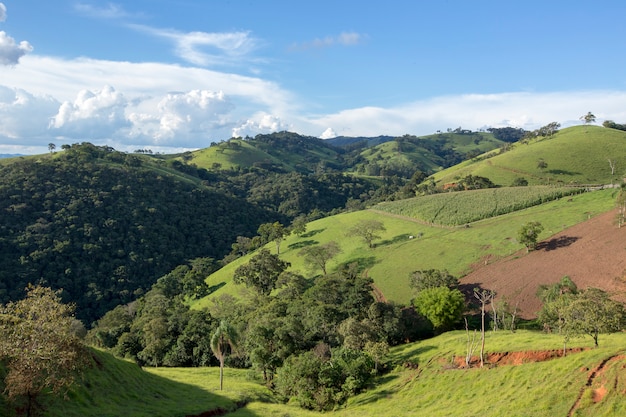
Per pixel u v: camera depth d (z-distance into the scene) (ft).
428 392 159.84
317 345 224.94
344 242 447.83
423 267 342.64
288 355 205.26
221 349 174.60
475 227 394.73
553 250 308.60
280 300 296.51
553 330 197.36
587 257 285.64
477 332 219.82
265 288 382.42
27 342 80.12
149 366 259.60
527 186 489.67
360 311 261.85
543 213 377.71
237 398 161.07
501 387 136.87
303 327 235.40
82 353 89.97
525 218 377.09
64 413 103.19
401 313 254.06
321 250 392.88
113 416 112.37
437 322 242.37
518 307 256.52
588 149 622.13
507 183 576.61
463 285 298.97
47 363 81.66
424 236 408.05
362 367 188.14
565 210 369.91
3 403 91.81
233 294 404.16
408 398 161.38
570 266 282.15
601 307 138.62
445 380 162.30
